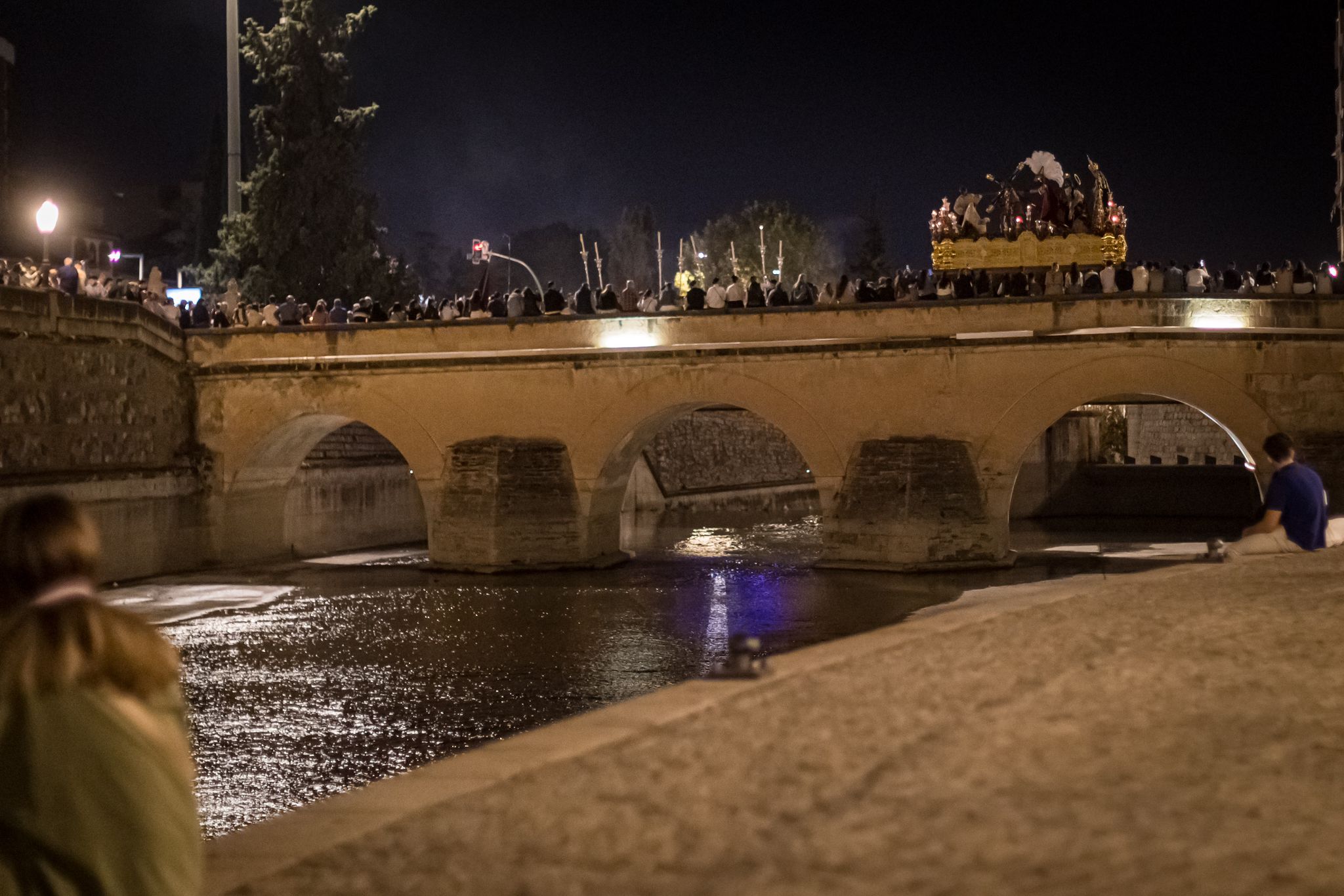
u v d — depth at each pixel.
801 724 9.64
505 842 7.32
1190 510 60.06
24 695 5.09
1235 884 6.11
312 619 35.16
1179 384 38.69
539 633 32.69
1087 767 8.23
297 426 47.00
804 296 44.12
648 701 10.62
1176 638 12.81
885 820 7.30
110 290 46.03
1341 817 7.11
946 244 48.88
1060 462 60.97
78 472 39.19
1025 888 6.18
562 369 43.66
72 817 5.04
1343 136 66.06
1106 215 48.25
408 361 44.56
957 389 40.50
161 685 5.32
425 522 57.88
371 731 23.84
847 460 41.62
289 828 7.82
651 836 7.26
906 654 12.45
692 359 42.44
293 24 63.97
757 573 42.00
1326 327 39.56
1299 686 10.45
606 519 45.56
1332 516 37.12
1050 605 15.62
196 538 45.88
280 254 63.53
